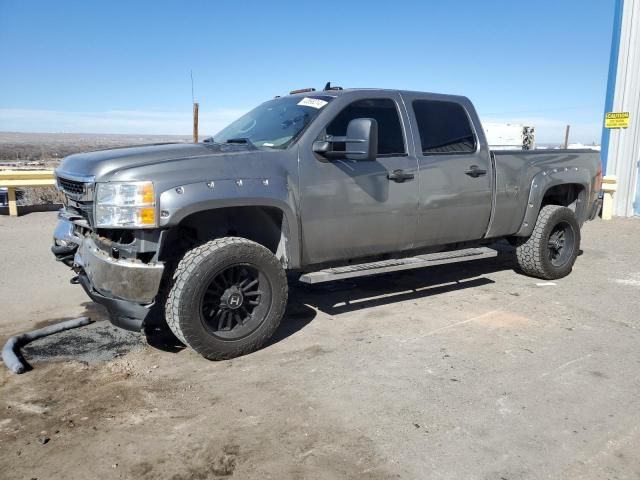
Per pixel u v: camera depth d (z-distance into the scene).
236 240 4.04
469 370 3.84
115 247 3.87
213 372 3.84
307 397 3.44
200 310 3.85
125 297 3.79
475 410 3.26
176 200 3.69
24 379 3.74
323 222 4.47
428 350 4.21
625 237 9.55
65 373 3.84
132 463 2.74
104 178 3.76
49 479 2.61
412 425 3.09
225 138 5.09
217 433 3.02
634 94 11.52
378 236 4.85
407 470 2.67
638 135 11.69
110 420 3.18
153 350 4.27
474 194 5.45
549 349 4.23
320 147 4.36
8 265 7.05
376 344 4.34
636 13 11.33
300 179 4.30
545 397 3.43
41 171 11.16
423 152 5.09
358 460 2.75
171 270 4.11
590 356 4.09
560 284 6.21
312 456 2.79
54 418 3.20
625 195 12.04
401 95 5.12
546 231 6.14
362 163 4.65
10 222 10.32
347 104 4.73
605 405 3.32
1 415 3.24
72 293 5.85
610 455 2.79
